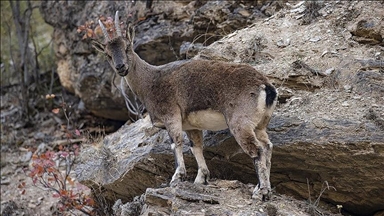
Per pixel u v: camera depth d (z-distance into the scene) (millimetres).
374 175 13422
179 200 13289
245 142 13125
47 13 30922
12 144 29250
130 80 15164
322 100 14914
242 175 15406
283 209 13156
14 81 35469
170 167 16328
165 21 23672
